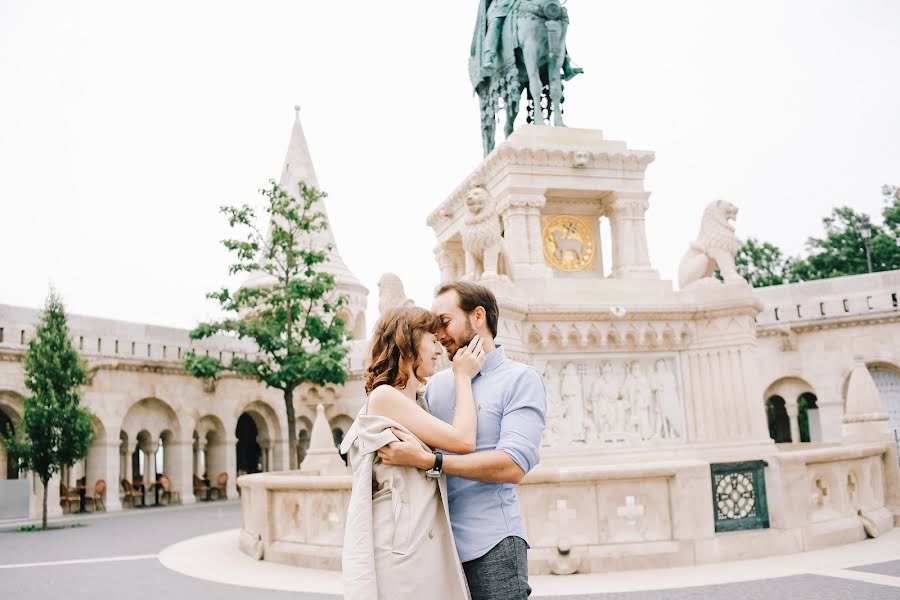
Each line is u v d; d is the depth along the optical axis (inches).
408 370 129.5
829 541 402.9
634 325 534.6
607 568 353.7
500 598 121.0
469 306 137.9
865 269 1723.7
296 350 1106.1
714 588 312.2
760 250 1903.3
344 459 129.0
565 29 630.5
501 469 120.4
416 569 115.2
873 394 520.7
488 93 666.8
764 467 392.2
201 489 1161.4
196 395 1163.3
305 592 344.8
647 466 364.5
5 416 1040.2
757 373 539.2
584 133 601.6
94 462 1035.3
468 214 507.5
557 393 521.3
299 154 1737.2
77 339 1015.6
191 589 373.4
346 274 1644.9
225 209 1124.5
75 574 452.4
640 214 591.2
